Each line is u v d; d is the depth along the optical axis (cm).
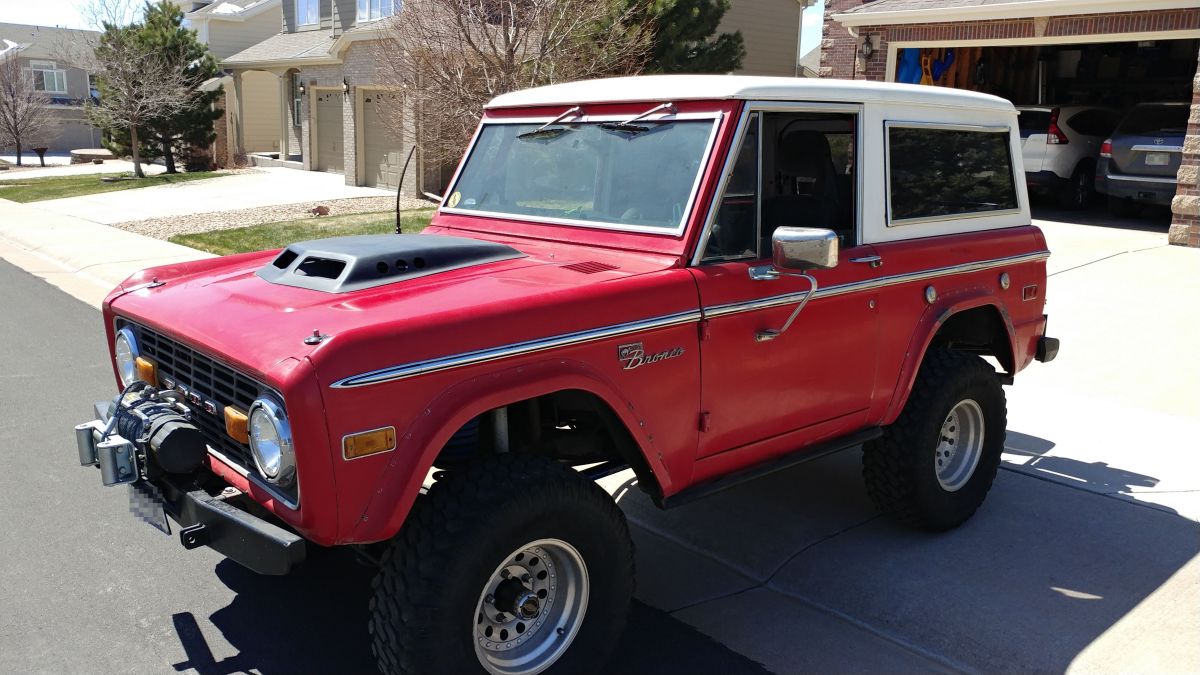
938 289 435
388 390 267
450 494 288
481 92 1425
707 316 338
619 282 321
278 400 266
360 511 267
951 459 462
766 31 2391
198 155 2859
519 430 346
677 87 371
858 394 405
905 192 426
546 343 296
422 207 1795
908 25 1466
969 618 378
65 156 4097
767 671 345
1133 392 650
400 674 282
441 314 282
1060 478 518
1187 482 512
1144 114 1345
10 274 1180
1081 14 1273
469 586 283
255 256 417
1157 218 1402
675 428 338
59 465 536
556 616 318
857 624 377
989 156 480
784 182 420
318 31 2667
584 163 392
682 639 366
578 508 303
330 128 2488
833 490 510
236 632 368
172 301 345
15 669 339
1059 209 1517
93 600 390
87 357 776
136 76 2541
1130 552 434
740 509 484
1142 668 343
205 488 317
